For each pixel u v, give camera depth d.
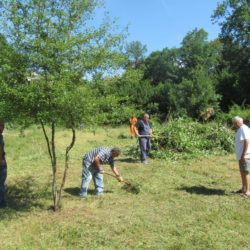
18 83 9.13
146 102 54.19
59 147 22.09
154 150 18.91
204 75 52.12
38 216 9.80
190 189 12.41
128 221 9.37
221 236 8.48
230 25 54.72
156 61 87.06
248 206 10.57
